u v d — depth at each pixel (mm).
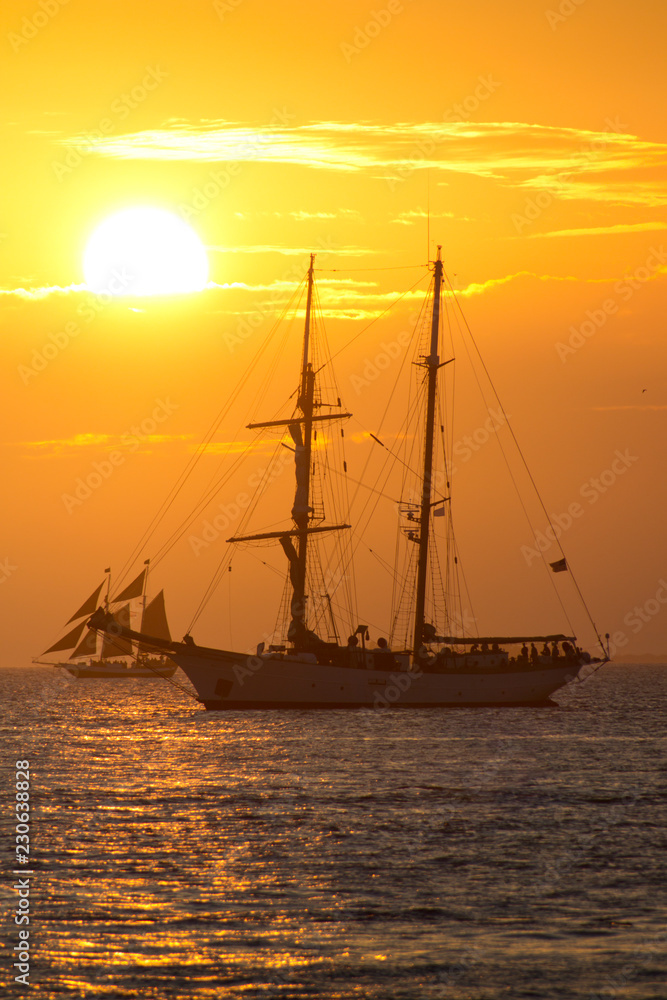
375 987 70562
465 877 96250
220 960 74688
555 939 79500
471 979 71812
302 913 85188
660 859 102938
